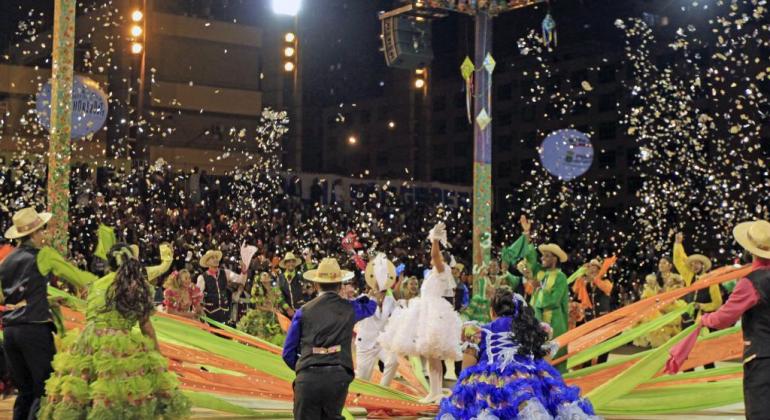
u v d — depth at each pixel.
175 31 41.59
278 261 18.25
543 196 39.72
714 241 32.59
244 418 10.02
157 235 25.31
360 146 62.62
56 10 11.52
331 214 31.61
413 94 57.03
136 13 30.16
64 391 7.50
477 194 13.06
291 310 15.23
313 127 65.31
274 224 28.45
